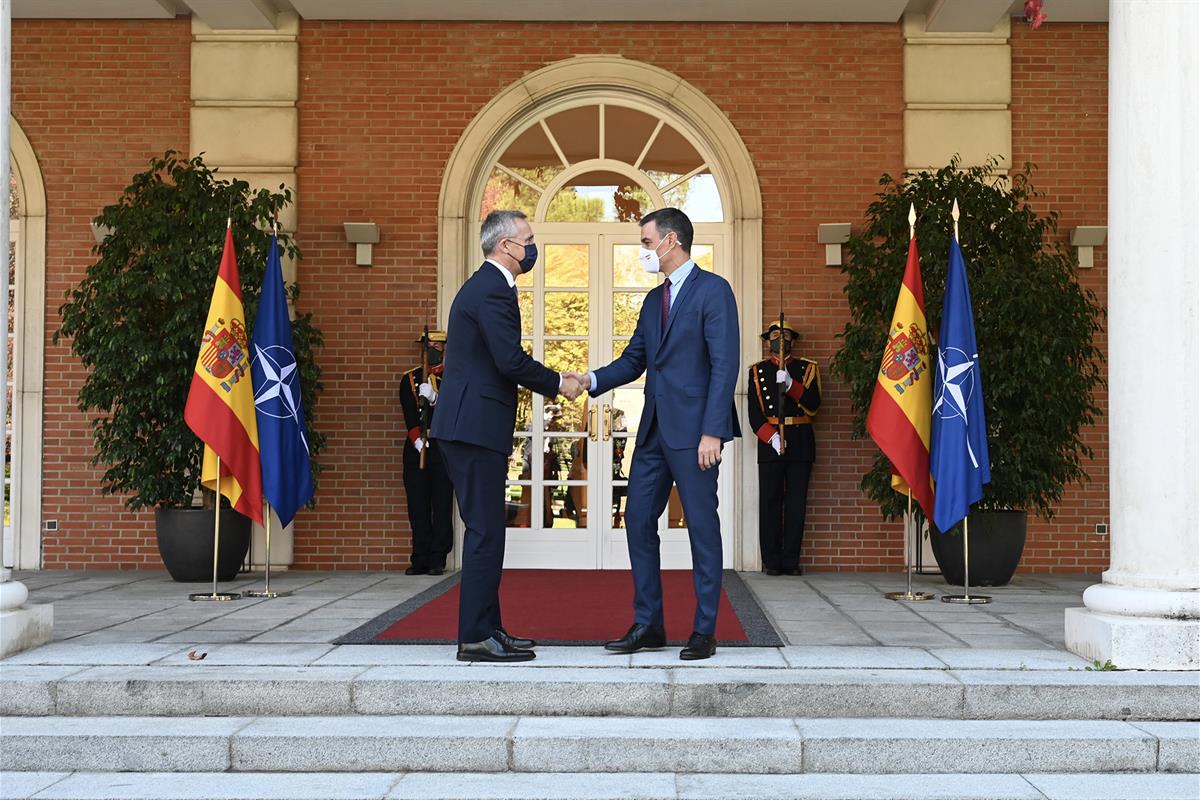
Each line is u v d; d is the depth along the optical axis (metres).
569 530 8.78
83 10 8.63
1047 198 8.66
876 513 8.55
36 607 4.89
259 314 6.87
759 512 8.47
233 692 4.15
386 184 8.76
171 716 4.14
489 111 8.73
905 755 3.80
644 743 3.81
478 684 4.13
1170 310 4.53
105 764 3.84
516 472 8.83
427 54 8.80
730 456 8.73
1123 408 4.66
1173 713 4.07
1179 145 4.55
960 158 8.30
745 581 7.86
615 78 8.73
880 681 4.14
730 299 4.64
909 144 8.65
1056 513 8.61
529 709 4.12
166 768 3.83
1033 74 8.69
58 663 4.46
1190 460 4.51
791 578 8.07
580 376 4.77
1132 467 4.61
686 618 5.90
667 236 4.75
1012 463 7.21
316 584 7.59
